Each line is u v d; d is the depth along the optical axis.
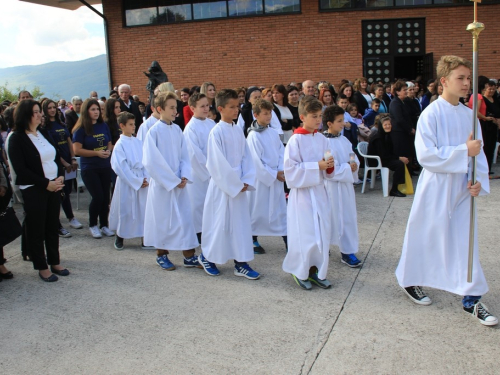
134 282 4.68
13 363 3.30
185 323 3.78
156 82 10.17
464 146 3.49
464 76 3.59
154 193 4.98
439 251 3.76
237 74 12.90
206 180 5.66
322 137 4.44
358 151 8.16
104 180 6.33
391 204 7.28
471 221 3.55
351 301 4.07
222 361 3.22
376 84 10.30
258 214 5.40
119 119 5.82
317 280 4.42
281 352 3.31
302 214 4.30
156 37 13.08
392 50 12.41
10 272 4.89
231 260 5.27
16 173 4.47
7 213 4.67
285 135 7.20
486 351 3.21
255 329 3.64
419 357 3.17
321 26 12.45
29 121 4.53
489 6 11.99
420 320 3.68
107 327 3.76
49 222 4.77
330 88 9.86
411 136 8.20
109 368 3.20
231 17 12.69
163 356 3.31
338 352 3.28
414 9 12.20
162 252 5.07
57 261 4.86
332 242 4.84
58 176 4.80
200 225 5.77
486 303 3.92
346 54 12.47
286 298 4.19
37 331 3.74
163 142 4.99
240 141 4.71
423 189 3.75
